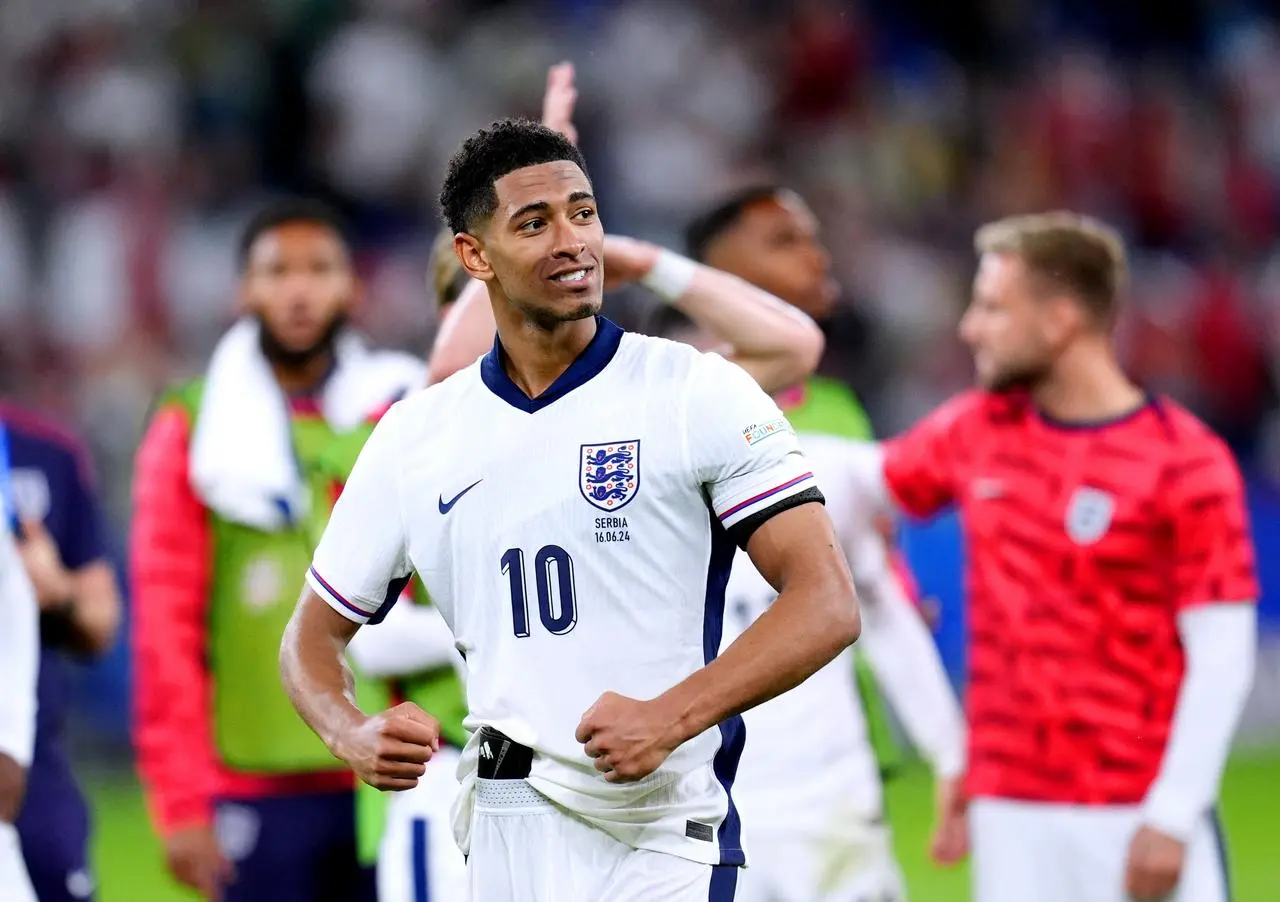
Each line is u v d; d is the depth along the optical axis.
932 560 39.12
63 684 18.97
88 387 48.12
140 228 51.19
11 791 14.66
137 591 20.27
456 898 16.16
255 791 20.16
